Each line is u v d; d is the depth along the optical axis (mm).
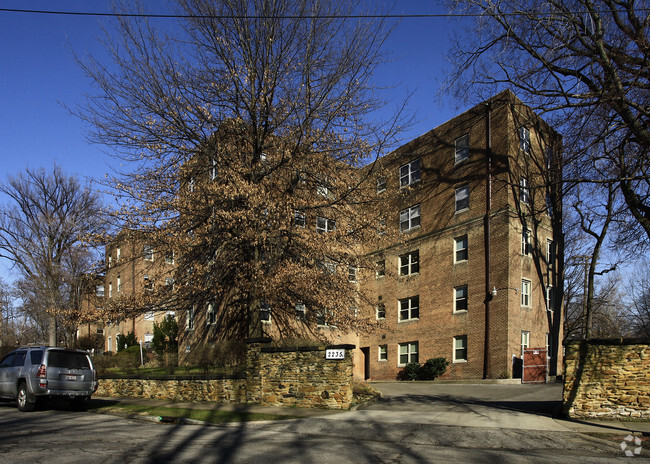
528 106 17859
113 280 35750
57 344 43250
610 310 46406
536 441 8953
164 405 14734
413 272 28797
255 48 17172
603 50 15320
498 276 23688
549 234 26672
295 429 10422
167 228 17125
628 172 15711
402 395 17062
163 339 33344
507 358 22547
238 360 17844
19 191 37656
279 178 18422
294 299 17672
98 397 18562
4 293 53219
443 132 28125
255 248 17109
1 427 10375
